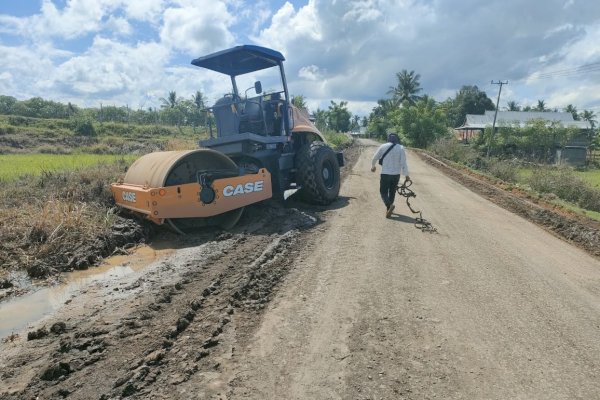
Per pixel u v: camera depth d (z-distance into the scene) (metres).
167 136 43.12
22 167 12.09
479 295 4.39
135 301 4.13
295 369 3.04
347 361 3.14
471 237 6.69
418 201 9.80
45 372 2.92
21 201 7.28
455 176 16.39
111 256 5.81
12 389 2.79
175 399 2.68
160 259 5.64
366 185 11.88
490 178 16.56
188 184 6.42
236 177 7.02
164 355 3.16
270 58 8.20
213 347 3.30
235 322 3.71
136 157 15.03
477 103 79.06
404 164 7.80
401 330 3.62
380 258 5.47
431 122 46.09
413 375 2.99
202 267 5.10
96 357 3.12
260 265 5.06
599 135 48.06
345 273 4.93
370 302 4.16
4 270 5.07
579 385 2.92
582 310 4.11
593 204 12.49
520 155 39.81
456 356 3.24
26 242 5.57
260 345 3.35
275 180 8.22
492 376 2.99
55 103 58.25
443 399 2.74
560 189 13.98
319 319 3.80
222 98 8.27
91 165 11.52
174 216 6.34
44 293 4.57
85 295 4.41
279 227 6.96
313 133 9.73
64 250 5.54
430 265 5.25
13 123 39.16
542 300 4.31
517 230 7.41
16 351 3.31
